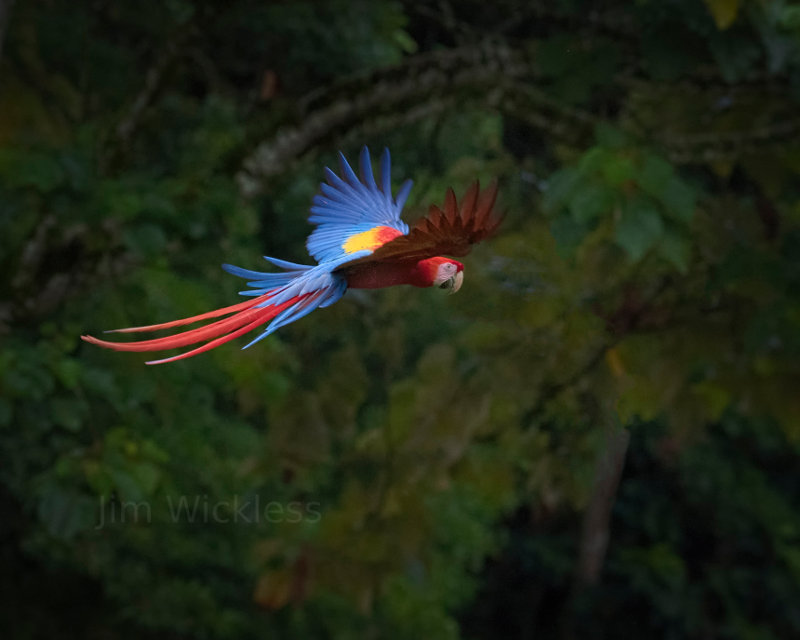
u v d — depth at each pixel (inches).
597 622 1072.8
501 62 490.3
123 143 451.8
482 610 1123.3
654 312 476.7
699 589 1053.2
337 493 626.2
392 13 630.5
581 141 495.5
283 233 676.1
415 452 497.4
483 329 480.4
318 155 486.0
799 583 1031.6
